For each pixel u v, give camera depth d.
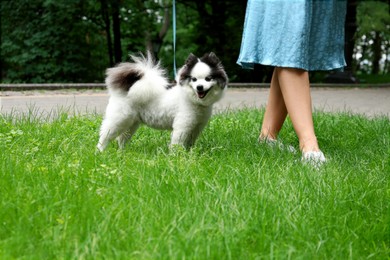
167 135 2.56
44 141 2.14
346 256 1.21
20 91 4.96
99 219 1.29
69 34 8.23
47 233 1.21
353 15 8.42
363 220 1.40
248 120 2.98
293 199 1.50
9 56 8.48
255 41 2.25
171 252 1.12
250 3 2.27
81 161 1.81
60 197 1.39
